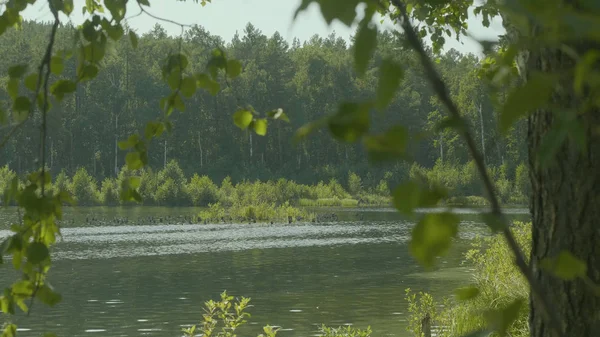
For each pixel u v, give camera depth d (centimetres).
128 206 7825
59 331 1694
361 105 105
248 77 10662
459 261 2827
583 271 114
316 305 1997
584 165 282
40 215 286
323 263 3022
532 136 298
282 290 2305
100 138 10244
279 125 10519
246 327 1708
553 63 257
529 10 95
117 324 1778
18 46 9175
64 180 8075
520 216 4338
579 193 284
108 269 2888
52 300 300
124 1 306
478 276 1503
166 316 1884
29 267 300
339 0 108
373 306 1952
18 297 298
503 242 1375
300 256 3309
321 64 11056
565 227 289
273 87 10800
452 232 110
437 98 118
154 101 10400
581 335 289
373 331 1622
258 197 8000
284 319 1802
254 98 10531
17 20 318
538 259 300
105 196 7950
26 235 297
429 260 110
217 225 5488
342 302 2034
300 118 10588
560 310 294
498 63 122
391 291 2209
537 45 101
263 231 4875
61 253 3469
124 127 10338
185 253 3475
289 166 10381
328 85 10750
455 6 681
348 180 9288
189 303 2089
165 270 2850
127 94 10500
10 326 342
